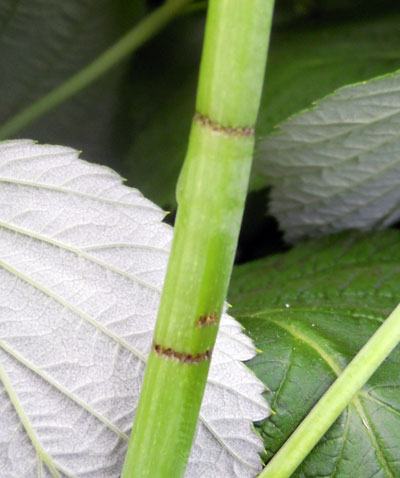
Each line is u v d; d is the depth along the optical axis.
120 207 0.12
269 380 0.13
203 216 0.11
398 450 0.13
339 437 0.13
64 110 0.20
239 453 0.12
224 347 0.12
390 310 0.14
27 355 0.12
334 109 0.14
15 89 0.20
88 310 0.12
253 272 0.16
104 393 0.12
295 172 0.16
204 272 0.11
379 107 0.14
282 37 0.20
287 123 0.14
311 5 0.20
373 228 0.17
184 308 0.11
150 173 0.19
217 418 0.12
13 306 0.12
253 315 0.14
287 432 0.13
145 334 0.12
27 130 0.20
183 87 0.20
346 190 0.16
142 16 0.20
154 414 0.11
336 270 0.15
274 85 0.18
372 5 0.20
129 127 0.21
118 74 0.20
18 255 0.12
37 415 0.12
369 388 0.13
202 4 0.20
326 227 0.17
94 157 0.21
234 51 0.10
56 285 0.12
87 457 0.12
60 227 0.12
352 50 0.18
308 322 0.14
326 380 0.13
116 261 0.12
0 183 0.12
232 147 0.10
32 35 0.19
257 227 0.18
